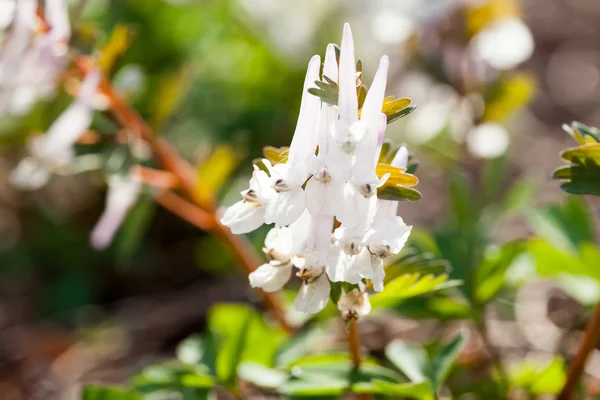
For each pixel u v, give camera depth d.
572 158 0.27
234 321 0.34
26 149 0.46
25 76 0.32
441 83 0.41
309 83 0.26
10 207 0.54
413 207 0.53
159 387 0.32
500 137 0.40
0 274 0.52
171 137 0.51
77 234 0.53
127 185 0.32
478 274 0.33
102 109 0.33
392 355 0.30
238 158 0.36
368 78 0.51
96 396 0.31
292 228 0.26
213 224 0.34
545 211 0.35
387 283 0.28
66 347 0.46
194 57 0.52
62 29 0.32
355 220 0.25
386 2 0.41
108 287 0.52
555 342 0.38
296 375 0.29
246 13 0.55
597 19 0.73
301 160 0.26
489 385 0.33
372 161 0.25
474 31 0.40
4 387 0.43
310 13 0.54
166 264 0.52
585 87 0.65
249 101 0.54
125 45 0.33
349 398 0.35
